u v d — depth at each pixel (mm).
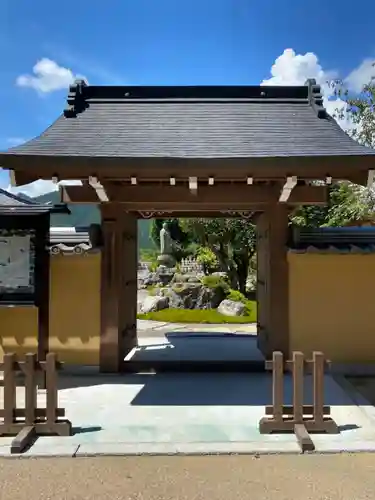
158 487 3527
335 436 4469
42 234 6391
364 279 7195
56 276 7215
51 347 7145
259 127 6574
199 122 6742
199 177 5883
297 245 7141
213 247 20359
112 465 3898
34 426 4473
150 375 6930
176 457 4055
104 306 7086
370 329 7160
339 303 7180
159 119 6832
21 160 5312
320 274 7199
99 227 7227
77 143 6000
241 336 10539
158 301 16438
